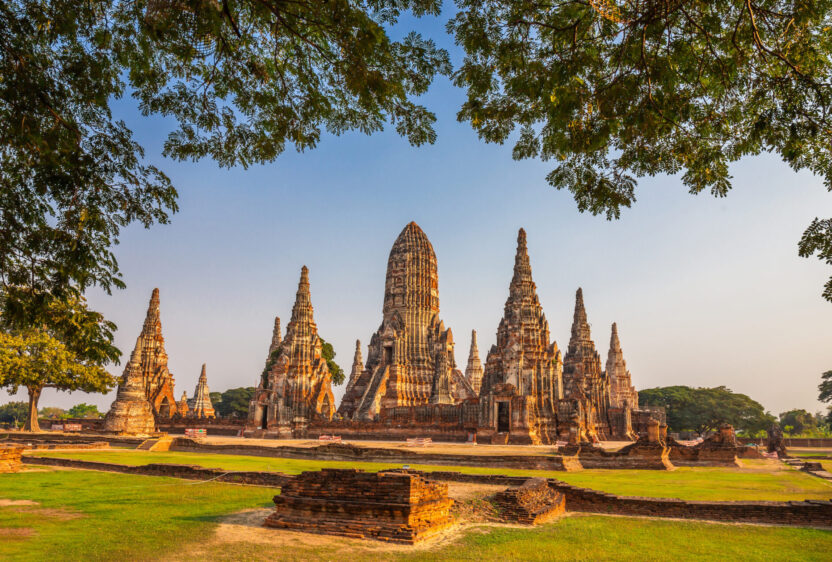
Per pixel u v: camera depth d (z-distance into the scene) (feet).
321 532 51.11
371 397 288.30
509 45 44.55
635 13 40.96
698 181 50.37
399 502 50.65
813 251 50.49
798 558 45.65
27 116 40.63
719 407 388.78
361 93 43.50
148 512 60.59
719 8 42.60
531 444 204.85
